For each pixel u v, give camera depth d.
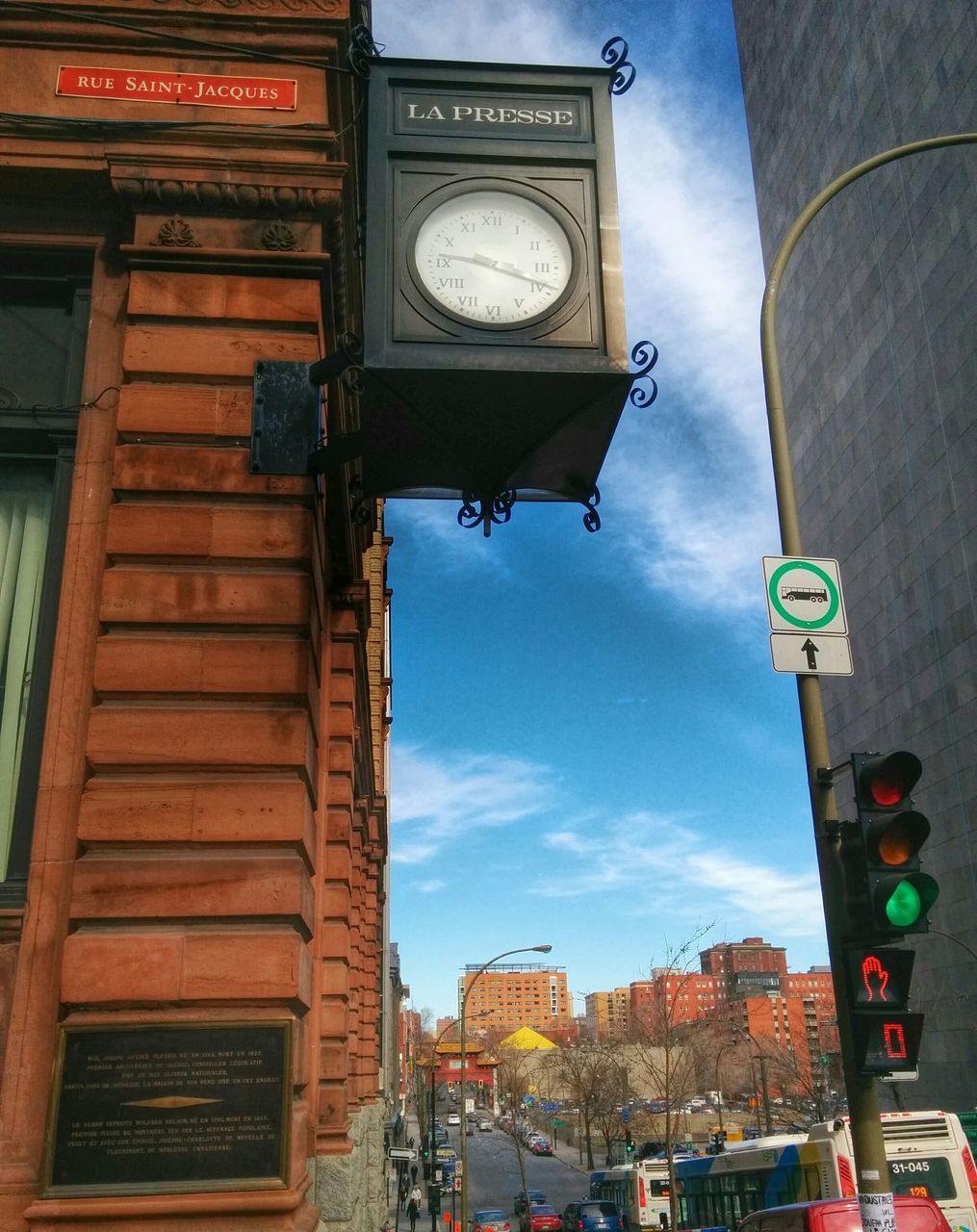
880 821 6.34
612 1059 73.19
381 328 8.09
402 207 8.49
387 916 48.16
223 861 6.94
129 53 9.04
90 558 7.89
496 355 8.08
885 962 6.36
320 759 11.17
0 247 8.72
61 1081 6.42
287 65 9.11
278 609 7.54
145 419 7.99
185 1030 6.55
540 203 8.63
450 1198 57.56
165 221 8.62
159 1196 6.23
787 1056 69.62
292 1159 6.40
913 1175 16.67
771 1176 20.86
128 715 7.22
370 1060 20.61
